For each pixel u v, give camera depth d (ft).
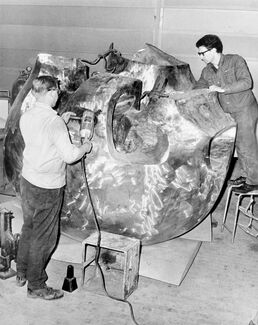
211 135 10.65
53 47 22.27
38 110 8.99
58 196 9.32
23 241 9.71
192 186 10.75
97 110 10.61
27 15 22.16
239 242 13.24
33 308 9.34
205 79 14.28
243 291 10.53
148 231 11.00
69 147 8.77
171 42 20.66
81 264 11.22
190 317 9.37
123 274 10.68
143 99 12.32
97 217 10.99
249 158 14.43
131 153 11.25
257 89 20.16
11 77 23.25
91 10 21.24
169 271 11.10
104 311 9.39
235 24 19.69
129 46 21.24
